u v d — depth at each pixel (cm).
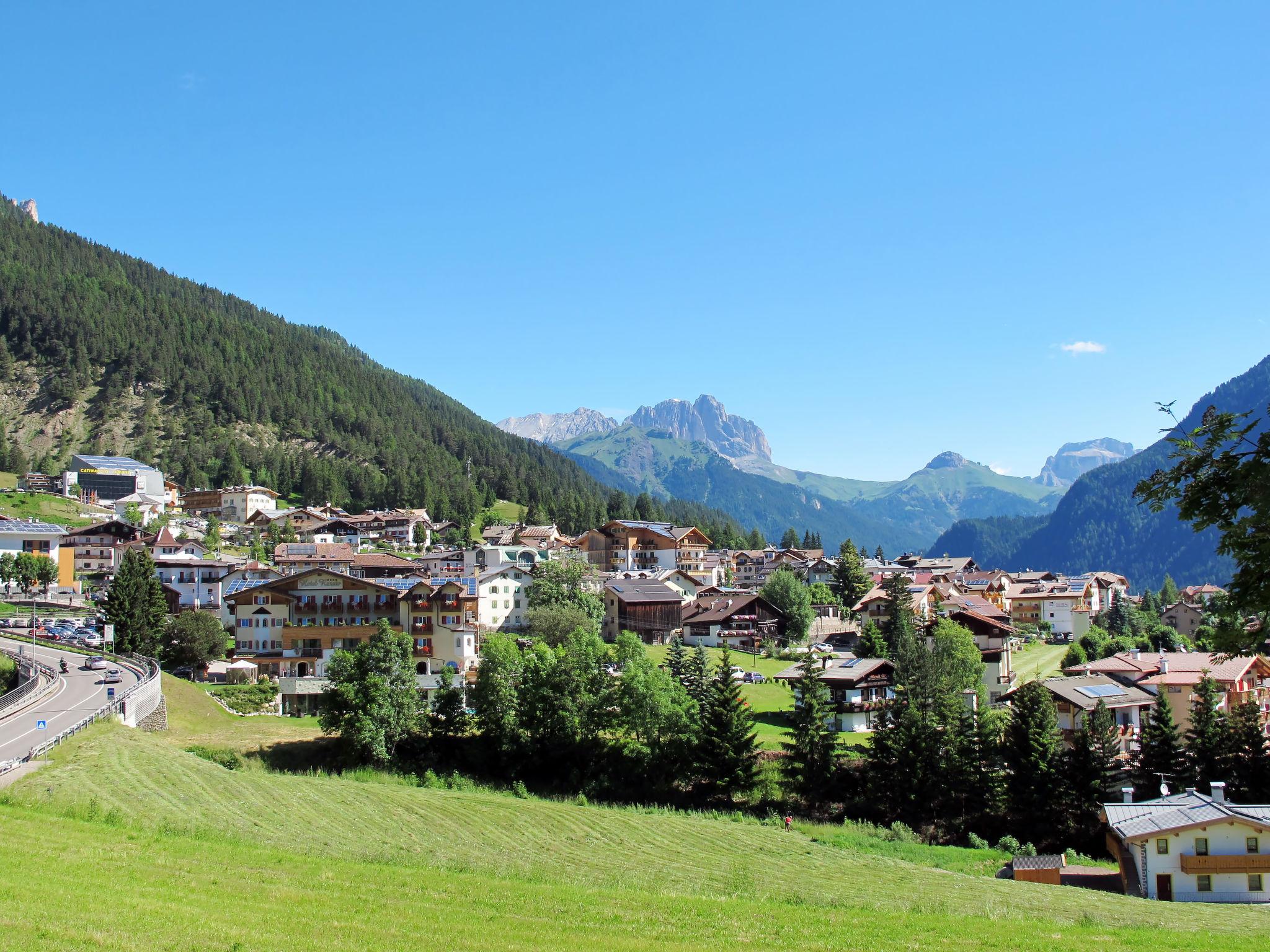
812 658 9000
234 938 2733
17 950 2423
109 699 7156
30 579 14400
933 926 3716
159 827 4353
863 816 8031
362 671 8181
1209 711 8256
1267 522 2008
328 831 5219
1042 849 7612
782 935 3356
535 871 4531
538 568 14588
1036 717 8100
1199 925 4694
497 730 8425
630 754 8394
